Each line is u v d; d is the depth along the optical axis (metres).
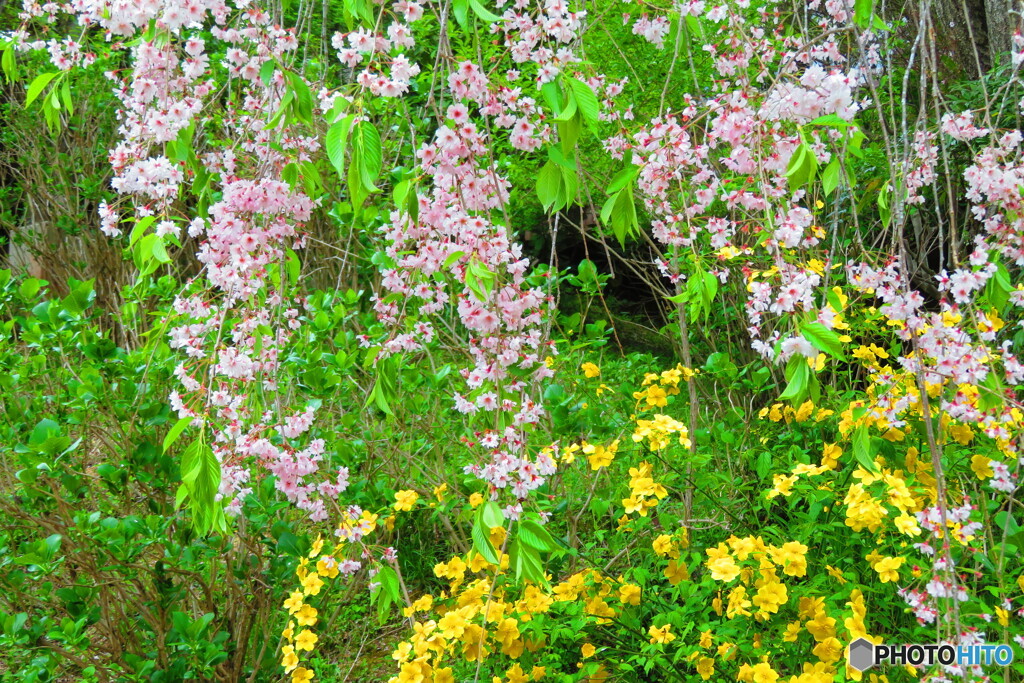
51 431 2.09
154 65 1.58
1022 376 1.70
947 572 1.50
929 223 3.36
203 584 2.26
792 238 1.50
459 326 3.27
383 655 2.62
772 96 1.49
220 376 1.85
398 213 1.92
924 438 2.05
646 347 5.64
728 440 2.29
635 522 2.24
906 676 1.88
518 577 1.70
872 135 3.47
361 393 3.20
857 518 1.87
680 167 1.74
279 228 1.85
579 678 2.01
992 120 3.04
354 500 2.44
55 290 5.01
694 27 1.98
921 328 1.55
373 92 1.49
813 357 1.35
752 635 1.96
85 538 2.12
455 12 1.48
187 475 1.49
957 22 3.79
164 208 1.68
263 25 1.86
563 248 6.05
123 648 2.20
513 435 1.78
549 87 1.54
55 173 4.95
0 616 2.24
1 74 4.50
